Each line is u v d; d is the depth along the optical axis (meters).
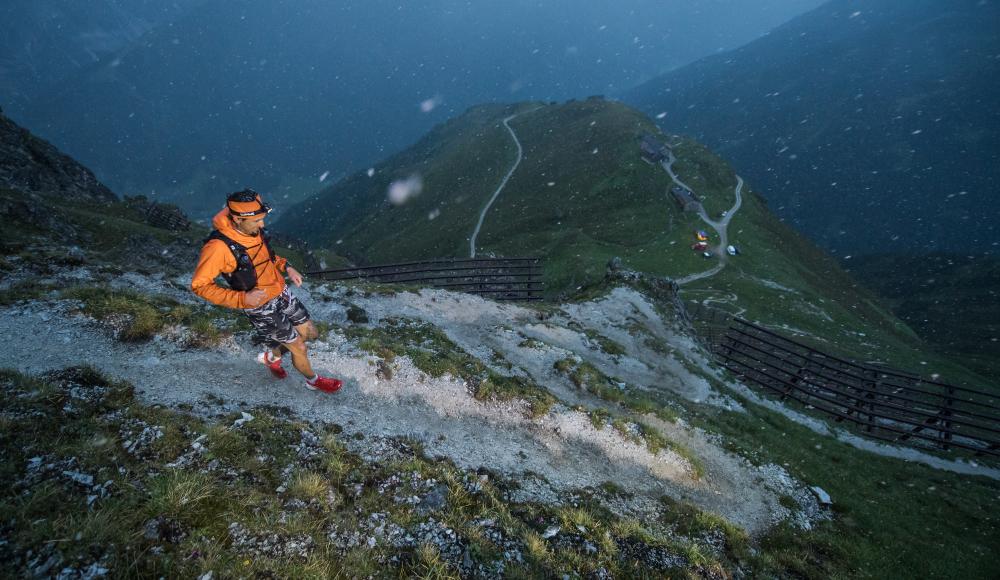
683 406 16.56
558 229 144.00
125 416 5.66
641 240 122.44
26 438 4.68
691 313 51.81
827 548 10.38
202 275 4.82
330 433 6.96
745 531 9.63
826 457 17.78
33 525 3.76
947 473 20.52
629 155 164.88
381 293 17.98
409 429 8.20
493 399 10.23
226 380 7.69
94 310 8.38
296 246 72.62
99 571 3.62
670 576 6.54
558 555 6.02
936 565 11.37
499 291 28.95
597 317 24.42
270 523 4.74
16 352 6.91
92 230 38.28
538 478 8.30
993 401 68.62
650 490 9.57
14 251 11.55
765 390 27.59
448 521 5.79
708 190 143.25
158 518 4.29
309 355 9.23
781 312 85.75
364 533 5.19
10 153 53.09
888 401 31.69
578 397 13.75
